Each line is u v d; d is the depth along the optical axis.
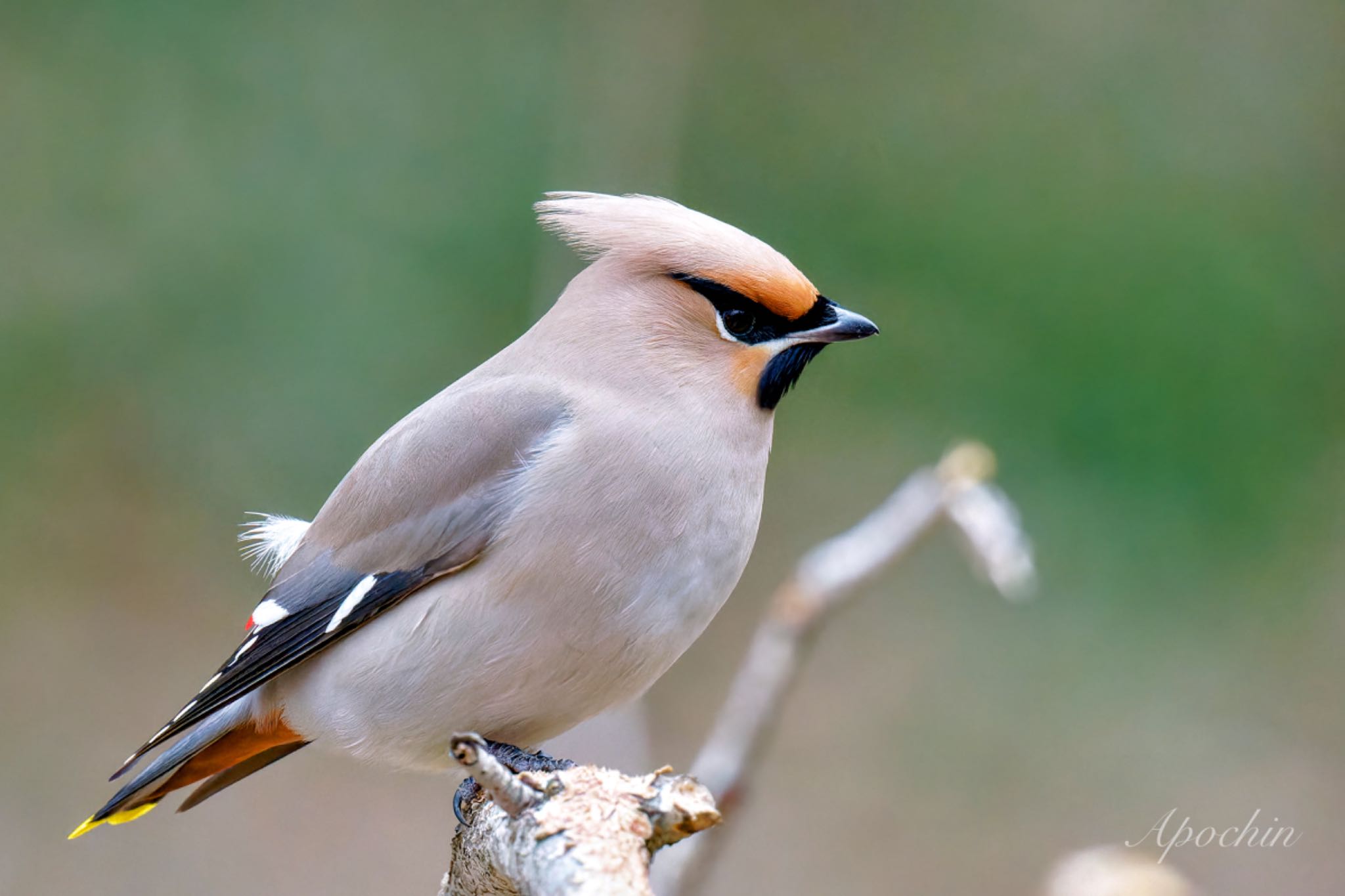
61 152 14.45
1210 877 12.73
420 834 13.83
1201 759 13.25
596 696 6.79
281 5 14.74
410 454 7.04
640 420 6.85
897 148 14.96
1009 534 8.16
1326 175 14.59
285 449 14.30
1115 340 14.05
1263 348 13.84
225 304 14.38
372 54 14.70
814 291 7.20
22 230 14.42
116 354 14.48
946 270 14.59
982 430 14.13
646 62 14.78
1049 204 14.72
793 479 14.86
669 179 14.67
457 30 14.80
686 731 14.45
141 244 14.45
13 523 14.64
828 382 14.75
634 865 4.68
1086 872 6.10
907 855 13.38
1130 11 15.10
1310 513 13.41
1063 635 13.77
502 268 14.39
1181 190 14.66
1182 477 13.59
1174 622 13.57
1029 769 13.57
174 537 14.77
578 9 14.78
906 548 8.30
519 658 6.65
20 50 14.55
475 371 7.54
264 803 13.88
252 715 7.33
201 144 14.52
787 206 14.84
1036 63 15.14
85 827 7.56
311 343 14.29
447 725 6.81
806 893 13.19
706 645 14.96
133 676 14.53
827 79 15.05
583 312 7.30
